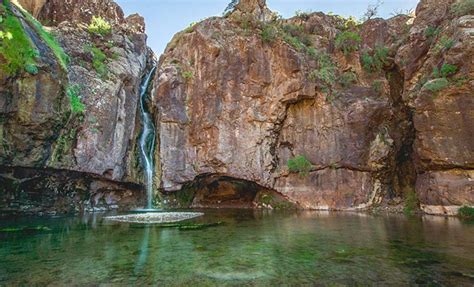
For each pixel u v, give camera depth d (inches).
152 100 1007.0
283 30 1013.2
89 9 1179.9
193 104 935.7
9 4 654.5
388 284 251.1
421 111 687.7
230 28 980.6
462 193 632.4
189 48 983.0
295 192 898.1
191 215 730.8
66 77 711.1
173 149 909.8
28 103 625.6
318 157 894.4
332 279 265.4
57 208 791.7
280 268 298.4
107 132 836.6
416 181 775.1
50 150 710.5
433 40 769.6
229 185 981.2
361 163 852.6
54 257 342.6
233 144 906.7
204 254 354.3
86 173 793.6
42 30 765.3
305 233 477.7
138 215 725.9
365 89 907.4
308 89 906.1
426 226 517.7
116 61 968.3
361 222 584.7
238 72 933.8
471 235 434.0
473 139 624.7
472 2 701.3
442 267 291.4
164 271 292.2
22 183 708.0
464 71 639.8
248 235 467.2
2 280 267.7
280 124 943.0
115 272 290.0
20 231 505.4
